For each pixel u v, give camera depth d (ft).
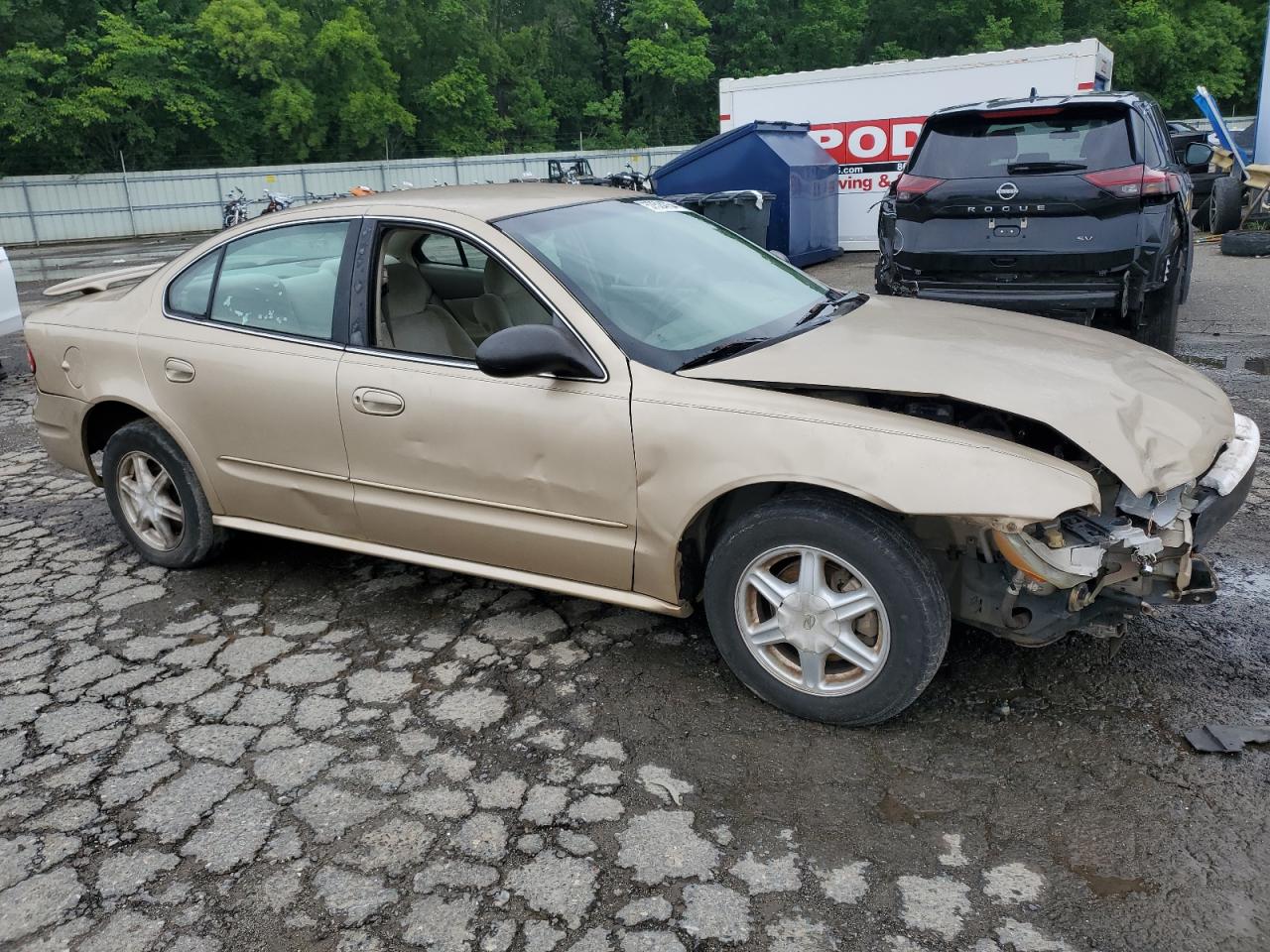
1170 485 9.39
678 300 11.73
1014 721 10.20
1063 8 187.21
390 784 9.69
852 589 9.88
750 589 10.44
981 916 7.76
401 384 11.78
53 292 16.26
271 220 13.29
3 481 19.80
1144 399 10.40
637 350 10.77
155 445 14.08
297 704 11.17
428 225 12.03
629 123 208.74
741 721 10.46
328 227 12.71
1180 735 9.83
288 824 9.18
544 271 11.29
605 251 12.14
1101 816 8.77
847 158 54.39
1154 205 20.84
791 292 13.09
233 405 13.09
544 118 186.80
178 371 13.53
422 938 7.80
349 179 135.23
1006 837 8.60
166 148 140.77
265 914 8.13
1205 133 63.00
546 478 11.03
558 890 8.23
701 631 12.40
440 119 164.14
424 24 159.12
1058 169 21.34
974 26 180.86
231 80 146.92
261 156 150.51
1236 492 10.64
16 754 10.45
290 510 13.24
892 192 23.99
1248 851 8.27
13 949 7.89
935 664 9.56
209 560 14.74
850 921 7.77
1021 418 10.39
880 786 9.33
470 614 13.11
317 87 146.30
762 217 42.86
